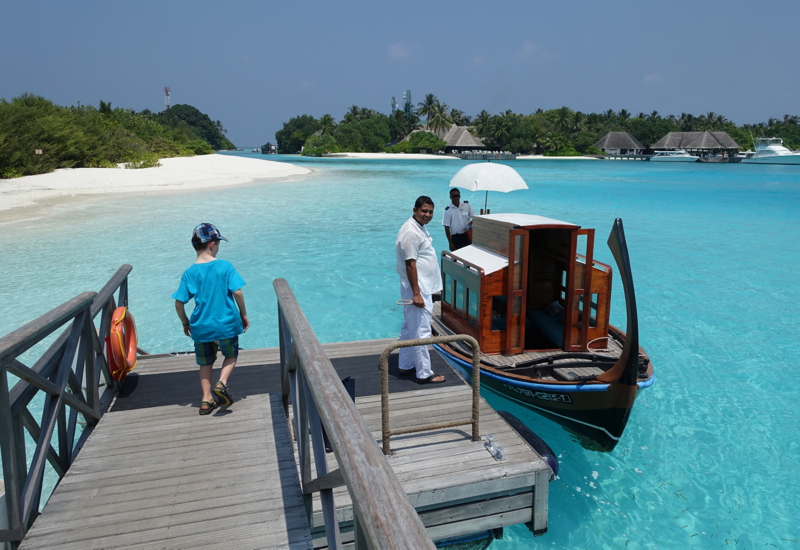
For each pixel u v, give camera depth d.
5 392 2.62
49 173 31.02
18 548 2.63
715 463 4.84
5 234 15.19
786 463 4.83
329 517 2.47
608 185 36.16
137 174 33.47
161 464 3.37
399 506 1.32
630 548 3.81
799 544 3.86
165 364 5.31
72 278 10.57
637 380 4.73
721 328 8.17
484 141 119.19
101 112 53.22
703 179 43.41
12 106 33.56
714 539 3.90
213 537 2.71
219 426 3.89
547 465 3.69
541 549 3.78
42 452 3.06
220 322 3.98
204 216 19.03
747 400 5.97
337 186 32.09
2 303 8.95
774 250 13.91
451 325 6.55
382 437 3.76
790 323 8.37
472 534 3.88
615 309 9.15
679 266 12.20
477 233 6.57
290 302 3.35
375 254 13.13
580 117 127.25
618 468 4.78
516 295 5.50
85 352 3.93
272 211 20.58
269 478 3.22
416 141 115.06
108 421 3.99
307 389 2.60
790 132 148.62
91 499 3.01
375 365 5.41
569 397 4.89
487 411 4.46
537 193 29.92
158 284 10.36
